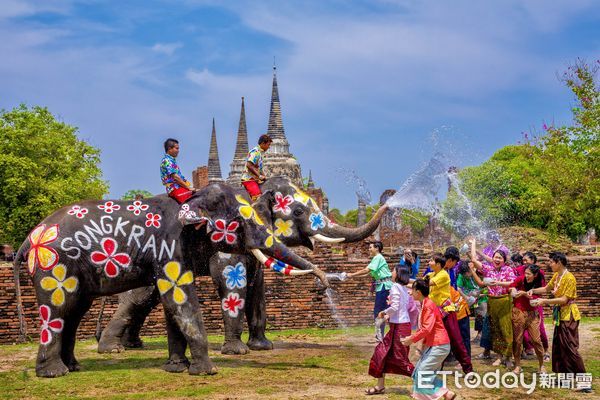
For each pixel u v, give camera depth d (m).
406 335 8.95
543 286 10.51
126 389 9.50
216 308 15.90
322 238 13.18
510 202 33.97
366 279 16.66
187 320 10.55
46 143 36.22
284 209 13.23
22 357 12.51
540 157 20.48
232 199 10.98
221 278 12.95
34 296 14.77
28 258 10.55
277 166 64.94
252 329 13.37
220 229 10.80
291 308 16.34
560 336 9.78
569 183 18.91
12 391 9.38
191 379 10.16
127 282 10.74
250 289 13.35
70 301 10.43
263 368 11.08
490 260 11.53
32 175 34.53
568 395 9.34
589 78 18.91
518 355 10.50
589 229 37.03
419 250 18.70
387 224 38.97
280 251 10.91
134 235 10.66
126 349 13.48
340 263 16.66
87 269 10.54
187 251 10.74
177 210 10.81
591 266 17.86
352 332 15.77
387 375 10.41
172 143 10.98
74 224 10.58
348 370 10.90
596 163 18.81
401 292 9.03
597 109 18.64
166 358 12.26
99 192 39.44
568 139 19.95
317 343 14.20
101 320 14.98
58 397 9.03
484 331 11.88
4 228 34.38
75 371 10.91
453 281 11.25
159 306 15.56
